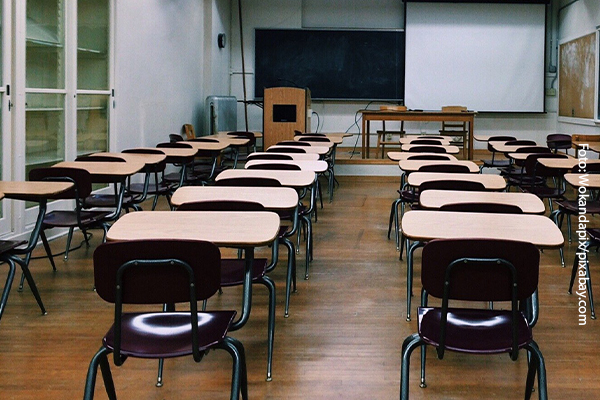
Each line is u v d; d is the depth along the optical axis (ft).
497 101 42.11
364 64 42.16
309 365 9.39
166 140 29.40
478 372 9.20
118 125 23.12
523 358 9.70
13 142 16.40
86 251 16.30
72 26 19.16
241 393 7.82
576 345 10.28
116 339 6.27
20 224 16.61
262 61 42.50
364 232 18.93
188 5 33.14
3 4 15.79
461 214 8.65
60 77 19.12
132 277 6.19
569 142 30.07
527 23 41.57
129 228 7.70
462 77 42.04
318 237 18.17
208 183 22.88
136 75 25.03
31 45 17.34
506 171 23.79
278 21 42.73
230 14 42.39
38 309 11.82
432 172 15.12
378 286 13.47
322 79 42.39
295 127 32.65
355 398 8.38
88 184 12.85
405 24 41.83
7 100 16.05
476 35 41.73
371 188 28.78
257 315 11.55
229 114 36.65
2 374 9.00
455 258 6.46
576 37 38.22
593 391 8.63
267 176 13.61
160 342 6.61
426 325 7.14
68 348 9.97
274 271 14.58
